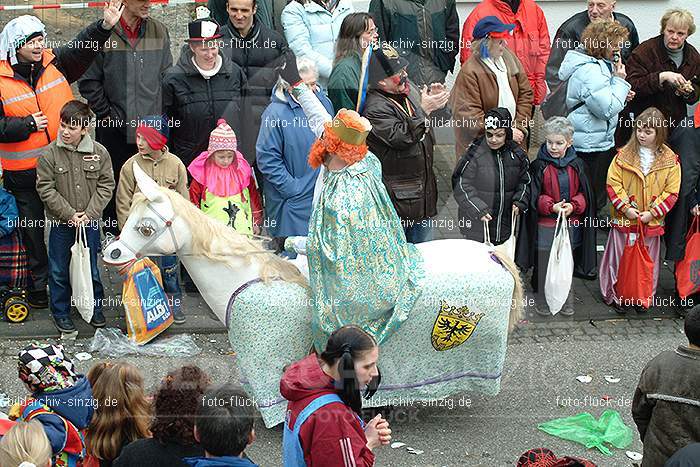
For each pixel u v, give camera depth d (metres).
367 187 10.93
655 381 9.05
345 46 12.54
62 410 8.85
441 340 11.39
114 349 12.59
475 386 11.84
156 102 13.45
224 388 8.01
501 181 13.09
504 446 11.52
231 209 12.41
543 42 14.72
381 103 12.40
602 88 14.40
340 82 12.49
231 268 11.09
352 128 10.62
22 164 13.41
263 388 11.27
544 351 13.34
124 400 8.90
